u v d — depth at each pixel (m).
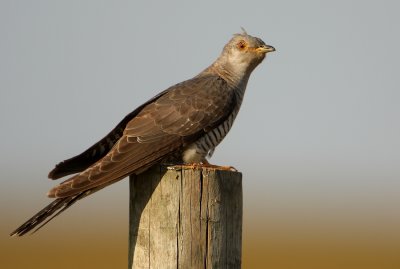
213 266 10.27
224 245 10.38
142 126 12.12
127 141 11.90
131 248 10.62
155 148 12.02
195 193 10.32
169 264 10.28
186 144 12.30
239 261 10.60
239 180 10.62
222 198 10.39
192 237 10.26
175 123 12.26
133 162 11.67
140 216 10.56
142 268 10.42
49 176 11.99
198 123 12.41
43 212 11.09
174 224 10.31
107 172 11.37
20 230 10.93
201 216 10.29
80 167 12.34
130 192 10.91
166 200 10.38
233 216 10.52
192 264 10.23
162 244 10.34
